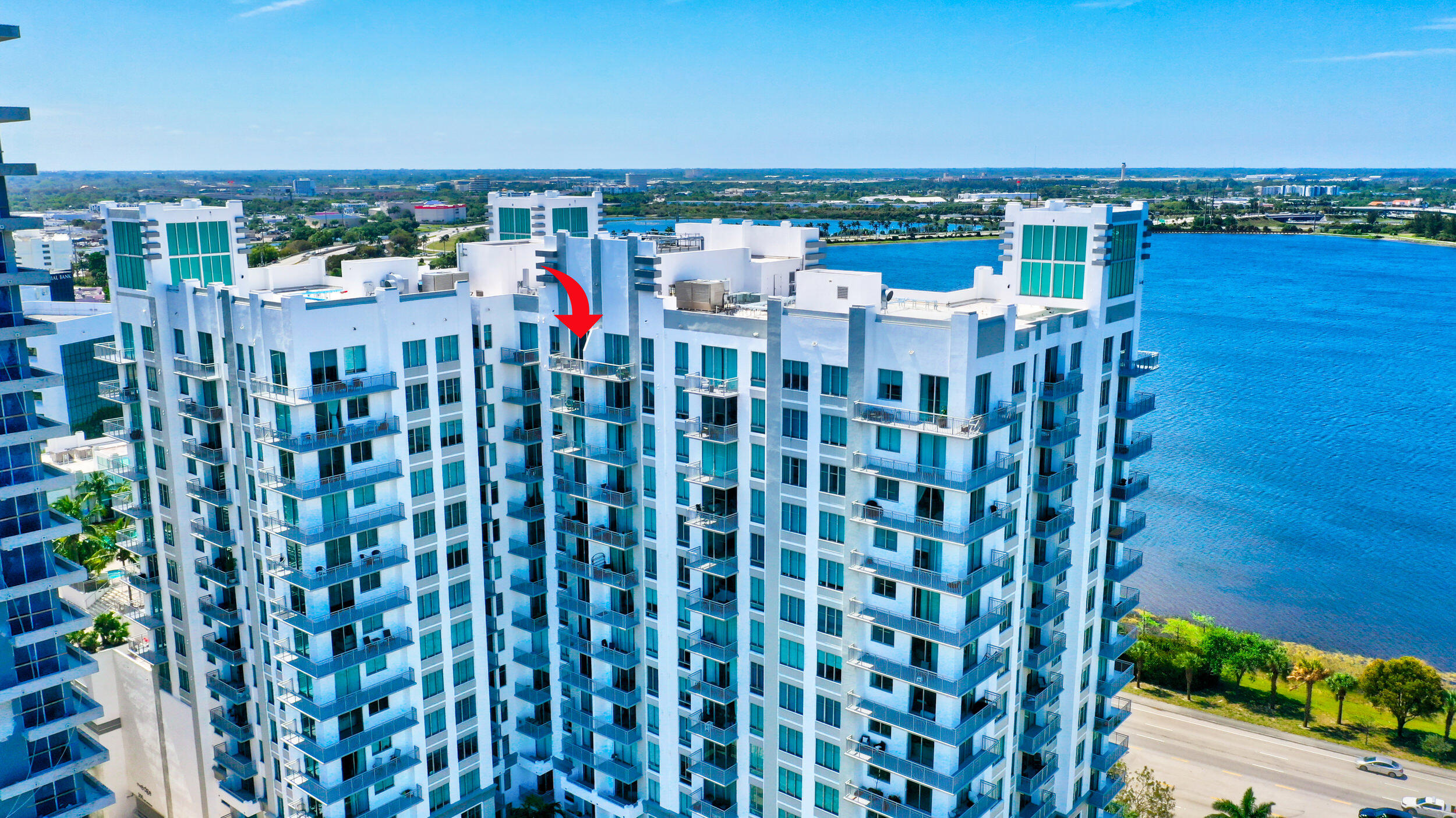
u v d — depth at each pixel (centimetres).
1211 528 19700
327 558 7581
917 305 7369
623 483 8162
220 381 7981
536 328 8494
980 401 6412
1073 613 7694
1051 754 7950
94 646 10494
